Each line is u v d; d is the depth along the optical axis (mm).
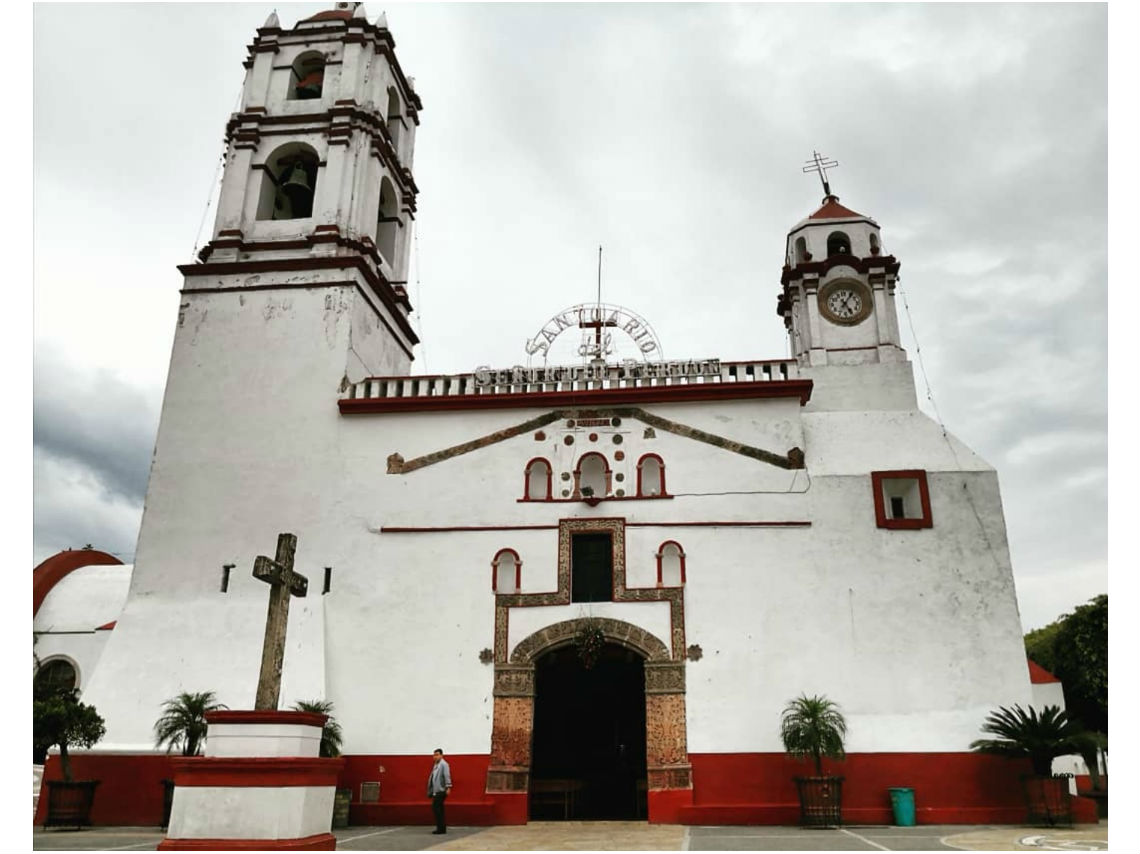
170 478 25734
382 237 32438
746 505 23703
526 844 16656
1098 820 20219
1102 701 27641
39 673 31469
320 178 29391
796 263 30562
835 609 22391
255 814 11328
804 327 28953
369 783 21906
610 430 25047
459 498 24672
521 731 22062
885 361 27641
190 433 26219
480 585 23625
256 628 23531
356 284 27703
